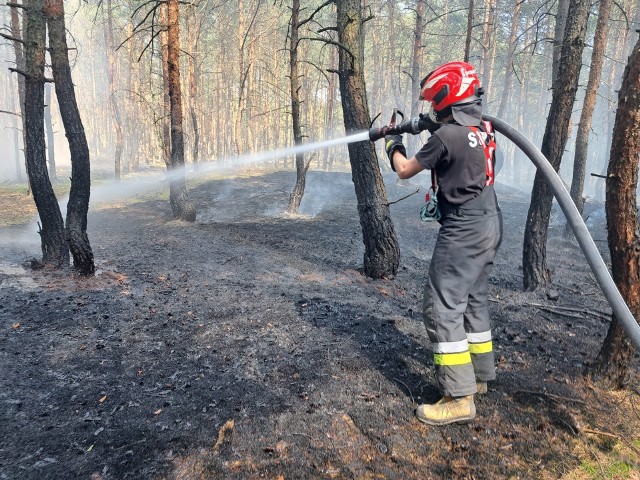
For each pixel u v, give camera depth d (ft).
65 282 18.51
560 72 17.34
